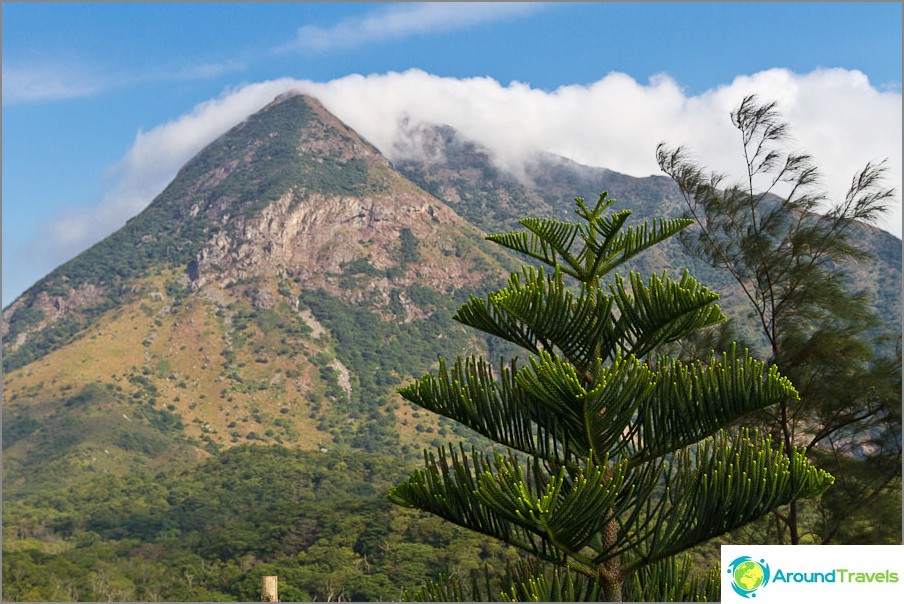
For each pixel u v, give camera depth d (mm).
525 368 2393
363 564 38781
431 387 2555
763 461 2344
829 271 6883
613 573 2564
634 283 2551
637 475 2508
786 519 6172
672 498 2457
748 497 2334
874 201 6629
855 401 6508
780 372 6582
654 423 2473
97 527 62438
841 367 6504
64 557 50094
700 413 2418
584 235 2662
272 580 2576
